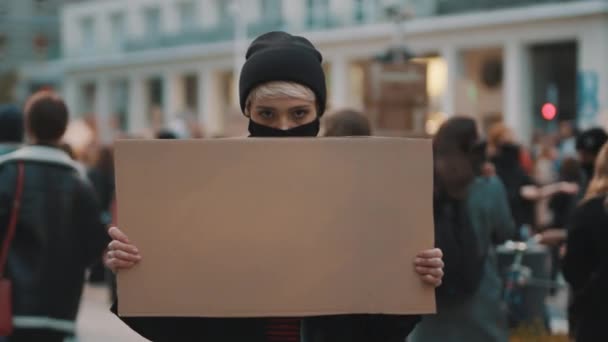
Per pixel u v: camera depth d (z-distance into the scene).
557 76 44.78
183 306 3.25
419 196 3.29
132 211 3.25
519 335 9.99
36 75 73.56
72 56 70.94
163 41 62.62
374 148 3.29
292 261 3.26
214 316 3.25
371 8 49.56
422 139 3.30
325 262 3.26
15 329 5.67
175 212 3.25
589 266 5.83
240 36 56.50
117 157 3.25
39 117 5.89
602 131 9.22
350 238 3.27
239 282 3.25
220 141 3.25
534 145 25.09
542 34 42.53
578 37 41.41
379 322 3.40
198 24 60.56
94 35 69.31
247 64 3.45
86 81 69.50
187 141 3.26
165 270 3.24
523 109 43.97
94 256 6.00
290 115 3.45
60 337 5.84
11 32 75.38
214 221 3.26
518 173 12.05
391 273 3.28
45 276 5.77
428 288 3.29
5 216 5.79
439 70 46.28
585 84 28.41
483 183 6.43
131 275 3.24
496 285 6.48
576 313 5.91
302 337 3.38
